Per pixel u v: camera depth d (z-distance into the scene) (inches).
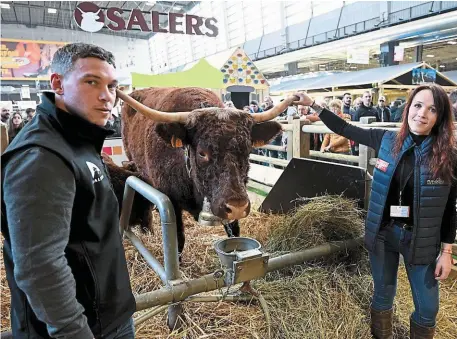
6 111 272.5
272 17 812.6
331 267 102.6
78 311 36.2
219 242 79.7
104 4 864.3
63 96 39.5
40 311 33.6
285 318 83.2
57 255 33.7
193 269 109.7
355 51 479.5
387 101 457.1
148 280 100.4
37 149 33.8
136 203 121.6
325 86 523.2
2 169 33.7
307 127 139.9
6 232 36.8
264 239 123.5
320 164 117.3
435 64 741.3
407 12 539.5
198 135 76.4
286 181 134.8
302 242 105.0
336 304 89.2
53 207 33.5
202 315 85.0
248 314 85.4
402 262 109.7
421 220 67.7
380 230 75.4
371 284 95.3
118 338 48.0
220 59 418.0
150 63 1152.2
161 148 101.5
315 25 702.5
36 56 706.2
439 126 65.4
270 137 87.4
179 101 105.9
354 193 108.6
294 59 713.0
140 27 482.0
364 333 81.8
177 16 510.9
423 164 66.9
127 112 147.9
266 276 100.3
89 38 1006.4
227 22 916.6
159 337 77.4
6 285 104.6
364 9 606.5
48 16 911.7
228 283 74.5
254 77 417.1
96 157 42.3
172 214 72.5
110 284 43.0
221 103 112.5
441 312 91.0
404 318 87.9
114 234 44.0
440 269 70.4
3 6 793.6
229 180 70.3
